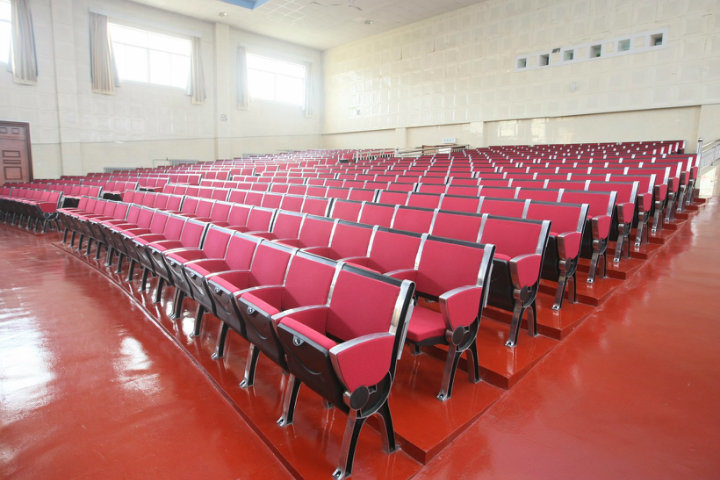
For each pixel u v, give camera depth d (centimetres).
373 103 975
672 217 327
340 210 239
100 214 335
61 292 226
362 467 97
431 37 846
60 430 112
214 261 169
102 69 764
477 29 773
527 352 141
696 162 397
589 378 128
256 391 129
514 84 731
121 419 117
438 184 295
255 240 162
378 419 101
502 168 405
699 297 183
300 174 489
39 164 720
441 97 840
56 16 709
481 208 220
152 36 827
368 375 91
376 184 329
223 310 137
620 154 480
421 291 146
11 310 198
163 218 248
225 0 779
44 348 160
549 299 186
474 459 99
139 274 255
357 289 112
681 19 560
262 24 897
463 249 135
